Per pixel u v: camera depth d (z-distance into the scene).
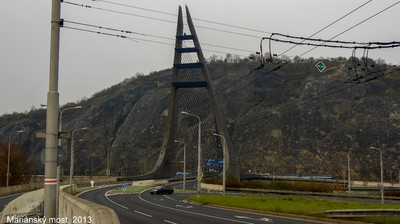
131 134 196.62
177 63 108.62
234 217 23.05
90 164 181.38
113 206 31.36
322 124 178.75
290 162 168.75
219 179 85.69
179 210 27.89
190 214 24.73
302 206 27.89
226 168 98.00
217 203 32.53
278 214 25.36
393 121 166.25
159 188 53.62
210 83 105.25
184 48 109.00
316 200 35.78
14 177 93.88
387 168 152.75
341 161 160.50
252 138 183.38
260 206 29.05
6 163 93.69
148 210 27.66
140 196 47.78
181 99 120.19
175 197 46.56
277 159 171.88
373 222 21.31
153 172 106.88
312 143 172.25
